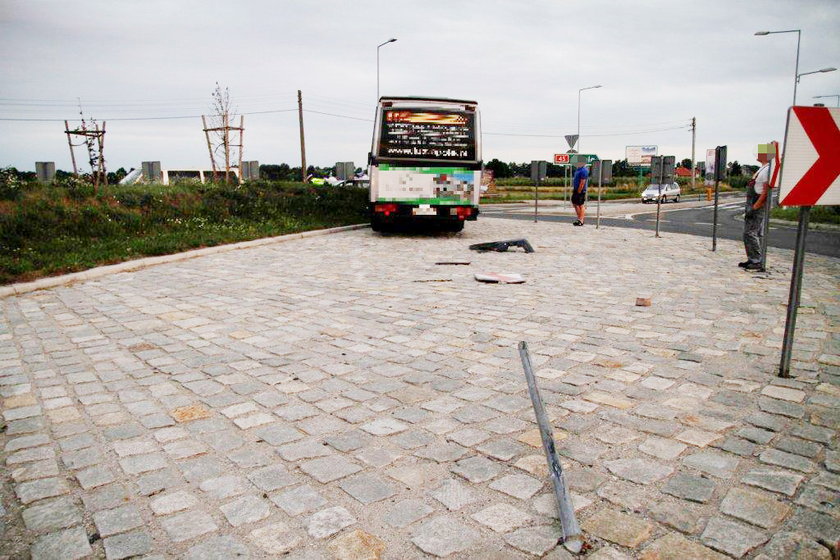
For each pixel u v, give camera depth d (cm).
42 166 2031
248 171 2412
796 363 448
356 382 427
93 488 283
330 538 239
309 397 399
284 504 266
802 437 321
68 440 337
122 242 1180
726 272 915
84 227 1248
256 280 892
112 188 1542
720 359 462
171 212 1498
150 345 538
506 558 224
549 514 254
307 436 337
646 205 3866
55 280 866
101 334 581
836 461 293
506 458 305
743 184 8775
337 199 2061
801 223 395
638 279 859
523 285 820
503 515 254
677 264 1013
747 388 397
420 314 645
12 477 295
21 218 1172
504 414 362
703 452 306
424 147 1427
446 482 283
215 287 834
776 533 235
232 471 297
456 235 1584
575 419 352
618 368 445
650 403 375
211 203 1636
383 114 1412
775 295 720
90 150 1612
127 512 262
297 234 1506
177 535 244
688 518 247
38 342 555
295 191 2014
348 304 707
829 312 620
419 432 339
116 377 448
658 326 572
